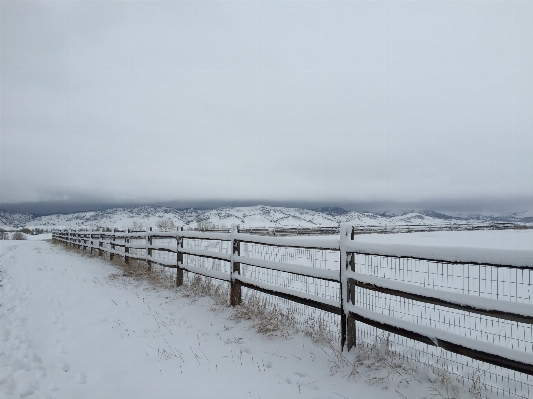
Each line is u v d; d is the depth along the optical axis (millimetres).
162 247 8906
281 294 4824
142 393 3252
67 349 4410
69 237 25812
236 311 5602
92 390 3350
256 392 3232
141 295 7312
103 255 15664
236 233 5930
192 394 3211
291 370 3697
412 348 4242
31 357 4160
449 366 3691
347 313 3918
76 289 8164
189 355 4129
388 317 3465
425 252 3102
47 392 3332
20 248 26594
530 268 2420
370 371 3500
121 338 4758
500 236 25234
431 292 3039
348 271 3902
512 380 3322
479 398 2875
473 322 5141
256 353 4160
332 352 4039
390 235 29750
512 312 2465
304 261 9195
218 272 6457
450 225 39000
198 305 6316
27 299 7324
